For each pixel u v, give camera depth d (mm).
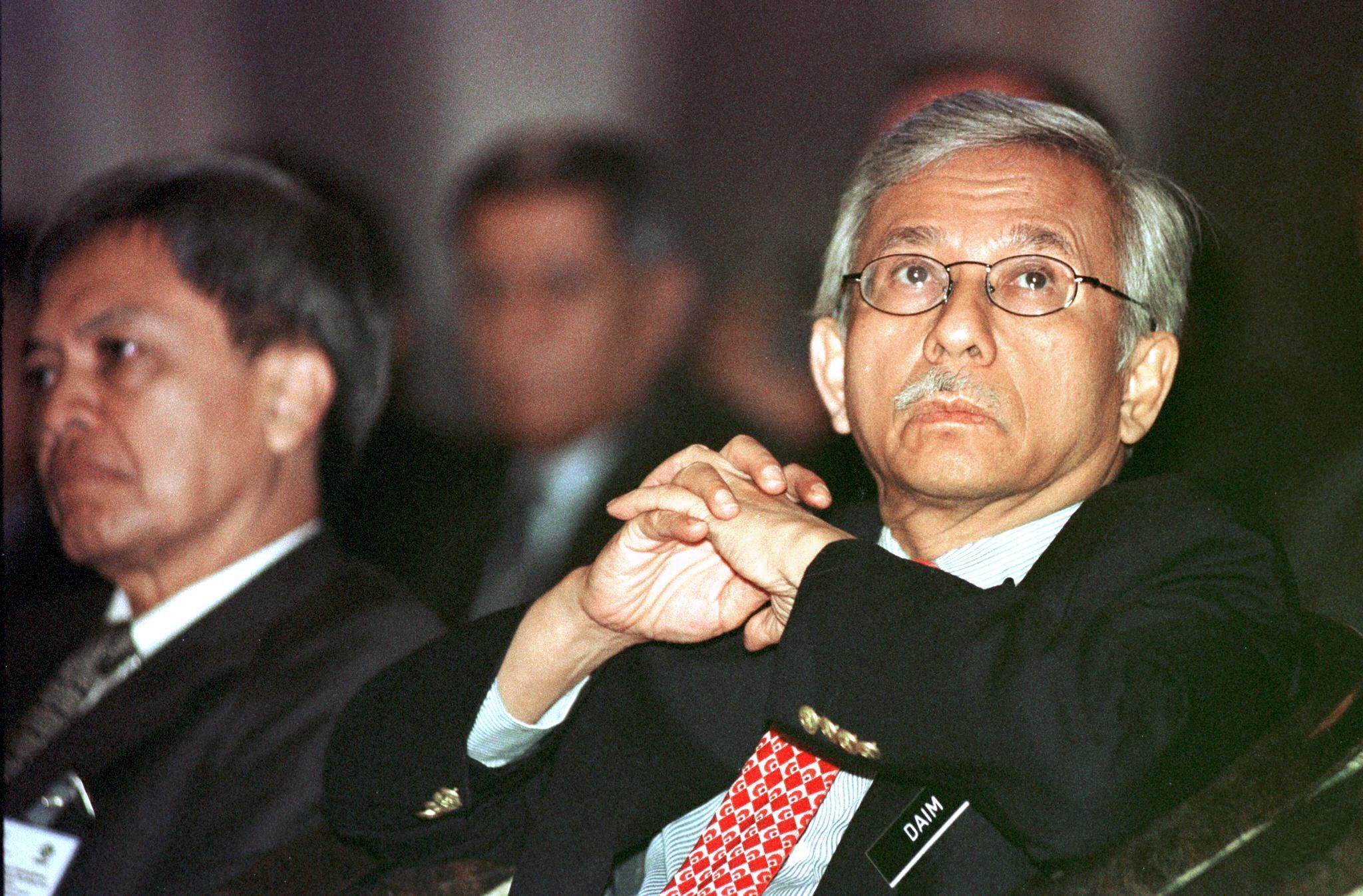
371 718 3773
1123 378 3584
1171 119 6090
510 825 3738
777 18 6293
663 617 3441
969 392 3375
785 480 3293
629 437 6094
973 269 3453
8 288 5945
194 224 5770
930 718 2725
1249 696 2850
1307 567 5250
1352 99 5898
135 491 5598
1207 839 2619
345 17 6566
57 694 5375
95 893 4855
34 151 6723
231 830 4832
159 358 5711
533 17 6438
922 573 2922
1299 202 5895
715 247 6250
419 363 6105
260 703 5082
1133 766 2646
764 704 3586
